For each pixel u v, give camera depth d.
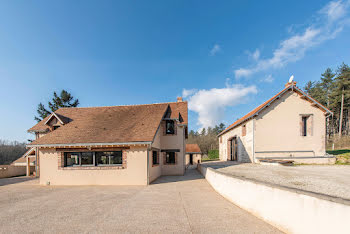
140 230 4.71
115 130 12.98
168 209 6.36
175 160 16.36
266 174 8.98
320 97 41.88
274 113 15.98
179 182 12.17
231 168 12.36
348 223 2.97
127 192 9.30
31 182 13.44
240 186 6.45
